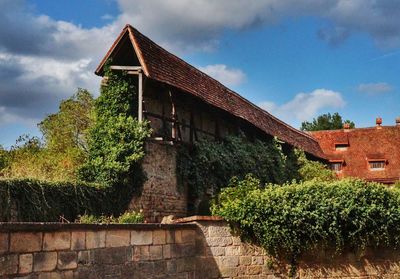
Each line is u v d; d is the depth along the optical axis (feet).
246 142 84.28
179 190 66.13
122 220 48.98
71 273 26.86
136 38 62.69
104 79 61.67
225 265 39.93
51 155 69.31
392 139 136.67
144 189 59.36
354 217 42.47
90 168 57.31
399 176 124.16
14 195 44.37
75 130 81.87
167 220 42.52
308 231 41.47
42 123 84.43
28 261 24.43
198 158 69.10
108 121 59.52
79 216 48.91
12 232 23.73
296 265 41.81
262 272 41.22
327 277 42.14
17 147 75.25
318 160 127.85
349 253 43.04
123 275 30.68
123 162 57.06
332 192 42.80
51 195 47.88
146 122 59.88
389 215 43.73
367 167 130.62
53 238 25.95
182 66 74.43
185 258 37.14
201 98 70.74
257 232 41.06
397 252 44.60
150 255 33.37
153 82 63.93
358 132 142.20
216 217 40.37
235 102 89.10
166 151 64.03
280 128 109.60
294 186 43.24
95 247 28.71
